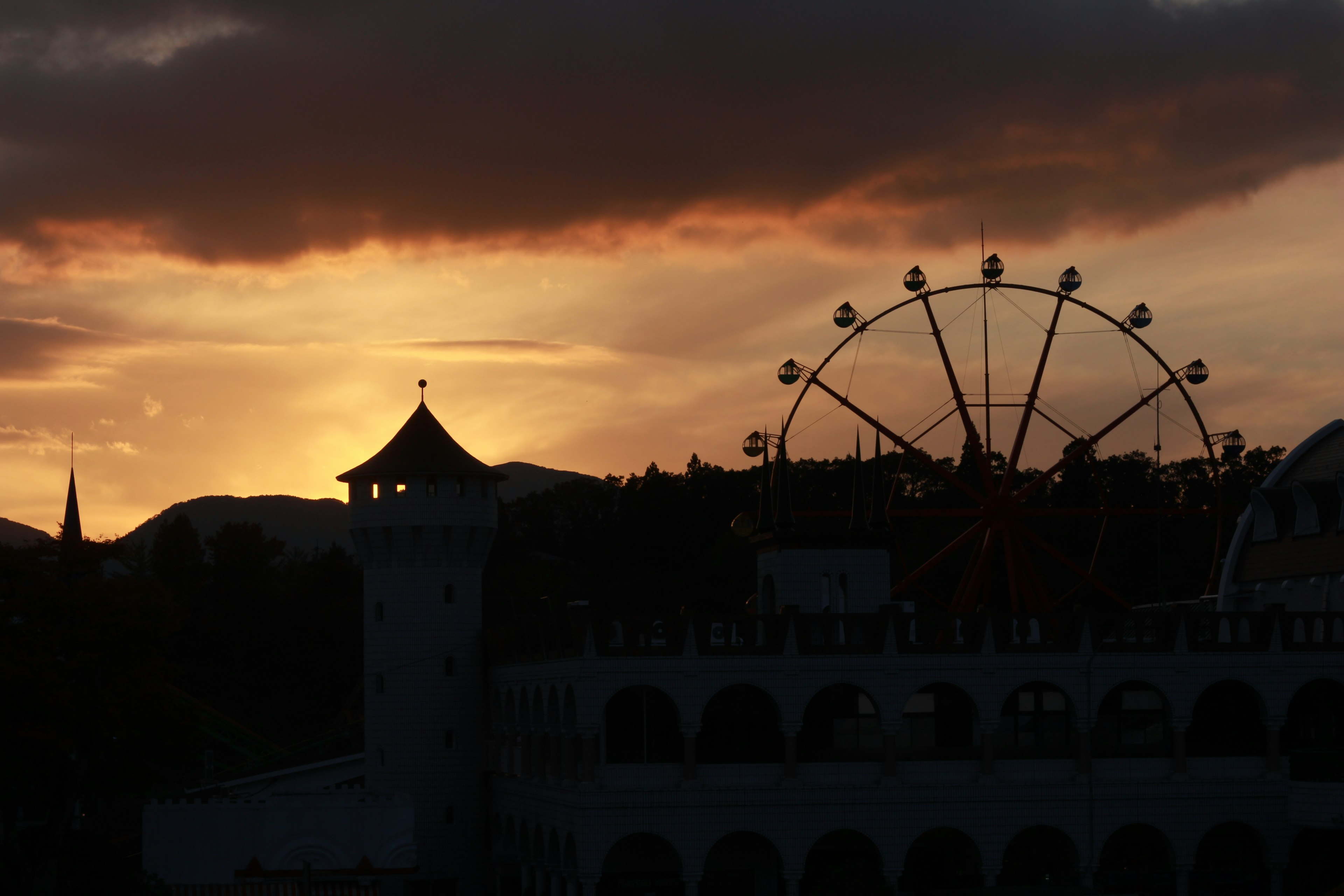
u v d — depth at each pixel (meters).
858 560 97.25
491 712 110.56
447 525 110.56
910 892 92.31
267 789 119.50
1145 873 92.44
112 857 97.44
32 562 93.44
